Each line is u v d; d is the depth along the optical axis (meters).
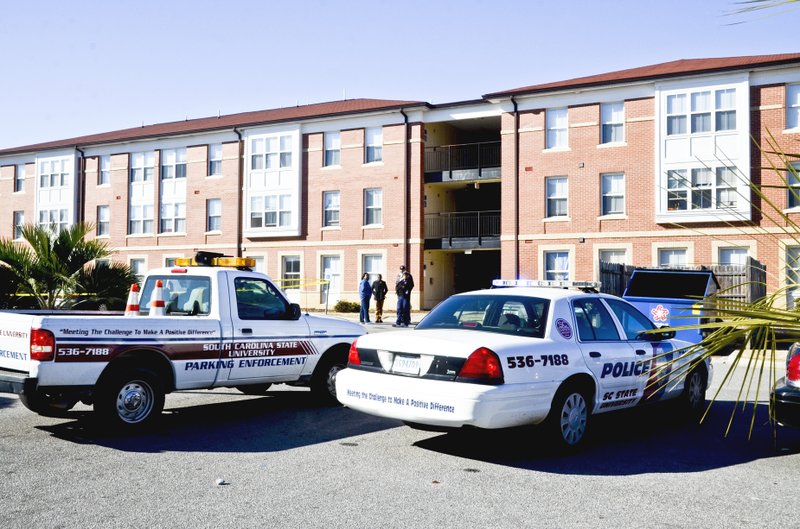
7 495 5.05
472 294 7.35
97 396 6.97
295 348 8.70
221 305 8.09
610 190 27.83
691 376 8.20
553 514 4.76
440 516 4.69
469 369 5.90
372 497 5.10
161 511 4.73
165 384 7.62
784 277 3.11
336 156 33.66
